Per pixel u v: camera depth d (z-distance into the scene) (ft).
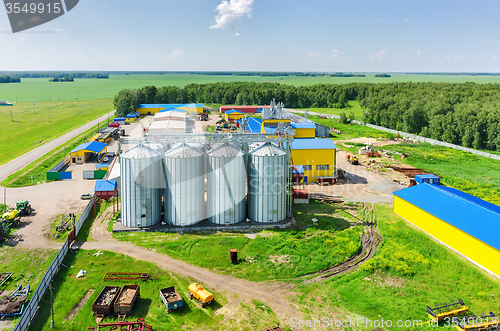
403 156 293.64
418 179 214.48
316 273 123.34
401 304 104.53
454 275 118.01
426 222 149.07
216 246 139.03
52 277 114.42
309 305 104.99
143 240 143.43
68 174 225.76
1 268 119.96
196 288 106.22
